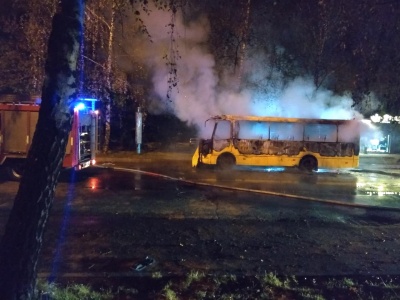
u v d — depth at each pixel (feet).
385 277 20.86
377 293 18.58
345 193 46.11
